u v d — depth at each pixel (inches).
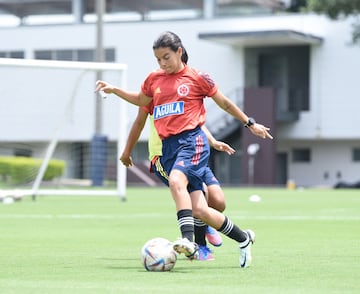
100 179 3580.2
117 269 820.6
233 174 4970.5
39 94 4089.6
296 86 4965.6
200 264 858.1
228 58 5064.0
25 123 4234.7
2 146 4596.5
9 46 5438.0
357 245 1077.8
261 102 4736.7
